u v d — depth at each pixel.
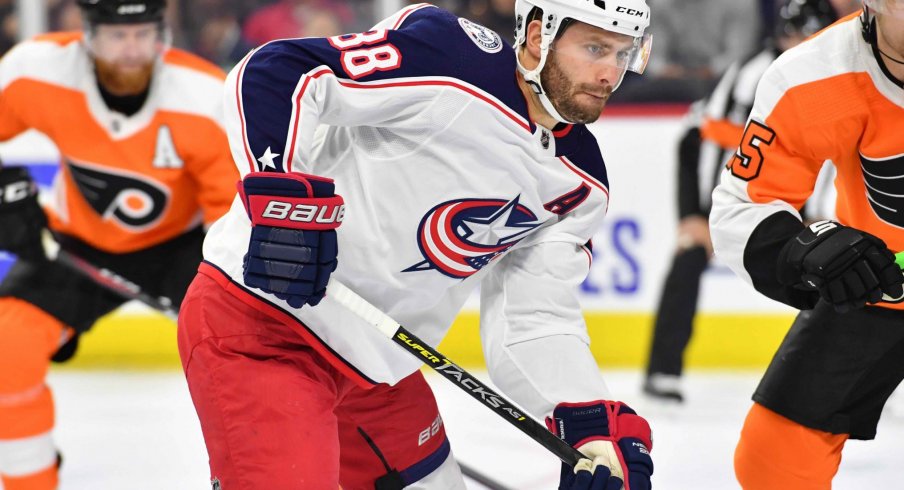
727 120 18.22
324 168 8.39
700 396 18.69
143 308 21.08
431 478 9.66
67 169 12.88
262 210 7.48
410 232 8.27
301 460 7.78
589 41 7.77
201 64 12.73
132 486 14.16
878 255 7.95
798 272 8.35
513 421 8.33
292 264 7.51
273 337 8.24
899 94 8.20
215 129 12.41
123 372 20.41
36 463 11.86
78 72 12.48
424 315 8.86
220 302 8.30
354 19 22.17
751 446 10.02
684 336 18.27
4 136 12.98
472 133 7.95
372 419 9.38
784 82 8.48
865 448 16.06
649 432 8.66
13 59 12.58
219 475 8.01
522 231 8.66
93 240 13.16
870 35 8.14
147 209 12.88
